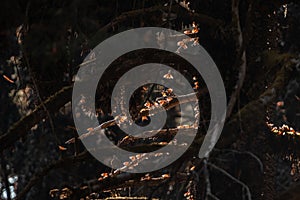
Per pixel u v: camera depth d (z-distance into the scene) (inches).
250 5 378.9
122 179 364.8
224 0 418.3
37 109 364.5
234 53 404.8
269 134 416.5
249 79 394.3
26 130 362.9
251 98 393.4
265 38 409.7
